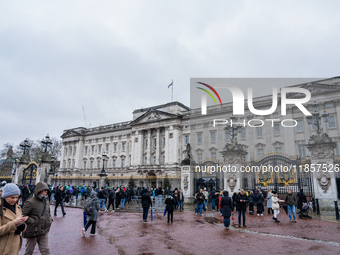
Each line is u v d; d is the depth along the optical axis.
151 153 78.19
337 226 14.61
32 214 7.02
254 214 20.53
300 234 12.52
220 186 28.31
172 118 74.25
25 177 38.94
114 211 22.98
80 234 12.39
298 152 48.97
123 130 88.38
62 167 99.81
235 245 10.41
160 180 71.31
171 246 10.20
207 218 18.25
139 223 15.83
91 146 96.12
